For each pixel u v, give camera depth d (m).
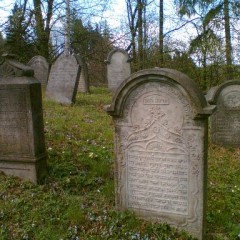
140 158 4.15
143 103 4.00
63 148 6.70
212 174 5.77
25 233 3.85
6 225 4.04
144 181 4.19
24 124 5.15
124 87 3.99
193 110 3.70
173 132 3.91
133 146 4.16
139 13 23.12
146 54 21.58
